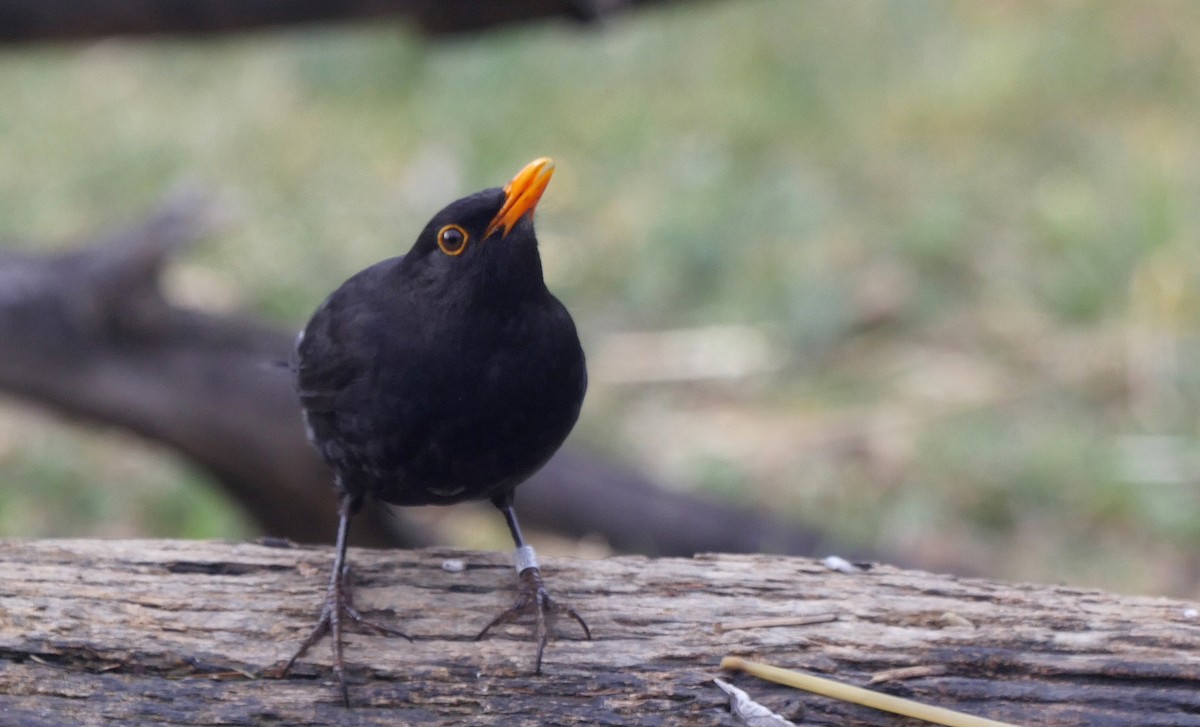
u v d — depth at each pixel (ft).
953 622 18.45
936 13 70.90
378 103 67.67
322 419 19.71
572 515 35.42
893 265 51.16
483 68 68.08
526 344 18.66
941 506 39.24
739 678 17.81
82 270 34.81
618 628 18.45
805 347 47.75
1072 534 38.52
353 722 17.46
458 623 18.53
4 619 17.85
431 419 18.74
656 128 63.21
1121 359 44.88
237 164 62.23
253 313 47.57
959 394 44.32
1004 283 49.70
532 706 17.62
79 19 34.22
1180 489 39.11
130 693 17.40
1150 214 50.37
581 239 55.52
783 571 19.62
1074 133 59.36
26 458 44.37
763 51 68.90
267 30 35.14
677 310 50.85
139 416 35.60
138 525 41.60
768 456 42.11
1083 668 17.66
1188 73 62.64
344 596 18.66
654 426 44.04
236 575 19.12
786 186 55.67
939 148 59.82
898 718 17.43
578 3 34.78
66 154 63.62
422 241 18.83
